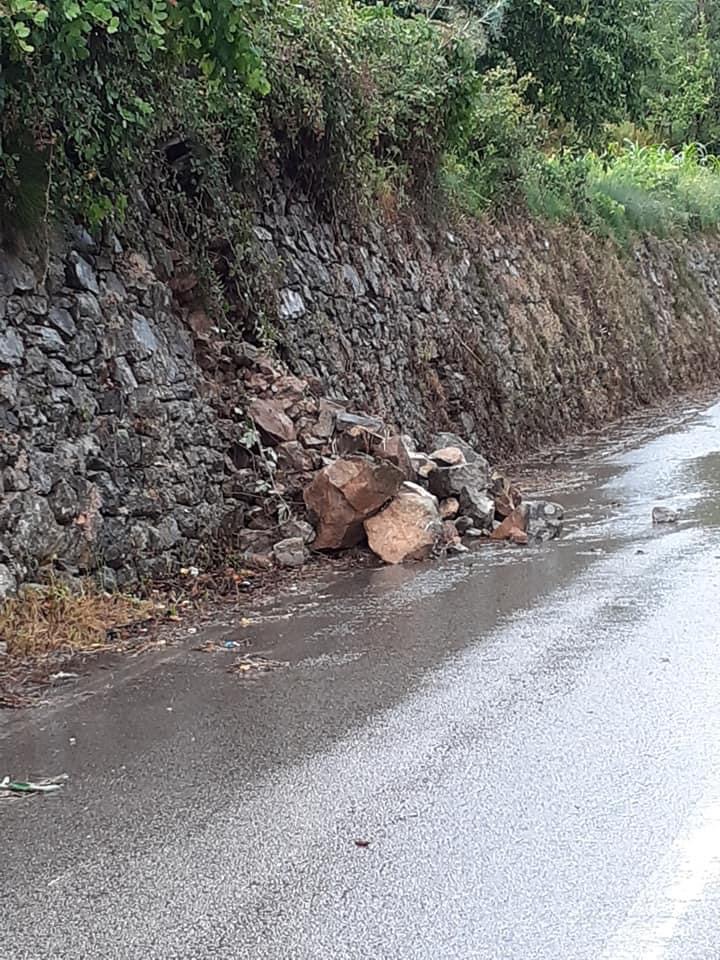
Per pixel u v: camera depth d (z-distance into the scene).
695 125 48.81
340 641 7.57
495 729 5.66
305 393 12.02
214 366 11.34
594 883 4.05
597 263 26.33
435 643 7.37
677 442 19.31
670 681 6.28
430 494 11.08
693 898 3.92
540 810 4.69
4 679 6.94
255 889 4.13
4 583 7.79
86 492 8.85
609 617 7.76
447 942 3.70
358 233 16.08
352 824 4.65
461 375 18.19
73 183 9.45
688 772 5.02
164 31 8.54
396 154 17.77
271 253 13.36
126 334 9.91
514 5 27.86
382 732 5.71
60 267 9.30
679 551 9.92
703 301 33.38
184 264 11.32
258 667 7.03
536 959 3.58
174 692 6.59
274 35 13.17
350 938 3.76
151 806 4.94
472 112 19.14
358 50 15.82
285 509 10.77
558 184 26.09
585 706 5.94
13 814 4.92
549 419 20.89
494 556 10.38
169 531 9.69
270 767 5.32
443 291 18.44
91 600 8.29
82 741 5.83
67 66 8.79
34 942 3.82
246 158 12.62
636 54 30.41
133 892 4.15
